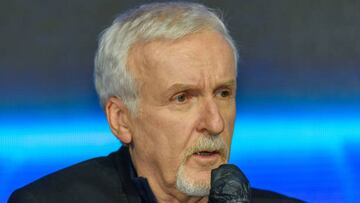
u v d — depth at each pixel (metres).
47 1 7.68
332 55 7.93
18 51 7.66
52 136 7.58
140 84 4.24
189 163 4.20
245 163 7.72
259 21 7.87
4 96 7.61
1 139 7.53
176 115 4.17
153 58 4.16
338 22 7.93
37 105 7.62
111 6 7.70
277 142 7.77
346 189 7.67
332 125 7.83
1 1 7.65
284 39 7.88
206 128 4.13
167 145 4.21
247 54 7.85
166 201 4.43
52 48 7.67
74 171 4.93
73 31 7.70
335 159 7.75
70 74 7.66
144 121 4.28
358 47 7.92
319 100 7.85
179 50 4.12
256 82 7.84
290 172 7.70
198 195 4.21
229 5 7.81
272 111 7.82
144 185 4.42
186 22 4.16
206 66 4.12
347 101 7.87
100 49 4.47
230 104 4.26
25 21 7.66
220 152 4.21
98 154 7.61
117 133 4.48
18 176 7.48
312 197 7.66
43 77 7.65
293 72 7.88
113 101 4.45
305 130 7.80
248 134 7.76
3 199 7.43
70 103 7.65
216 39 4.19
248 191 3.70
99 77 4.51
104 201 4.71
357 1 7.95
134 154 4.54
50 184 4.83
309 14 7.93
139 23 4.27
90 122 7.63
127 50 4.28
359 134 7.80
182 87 4.11
